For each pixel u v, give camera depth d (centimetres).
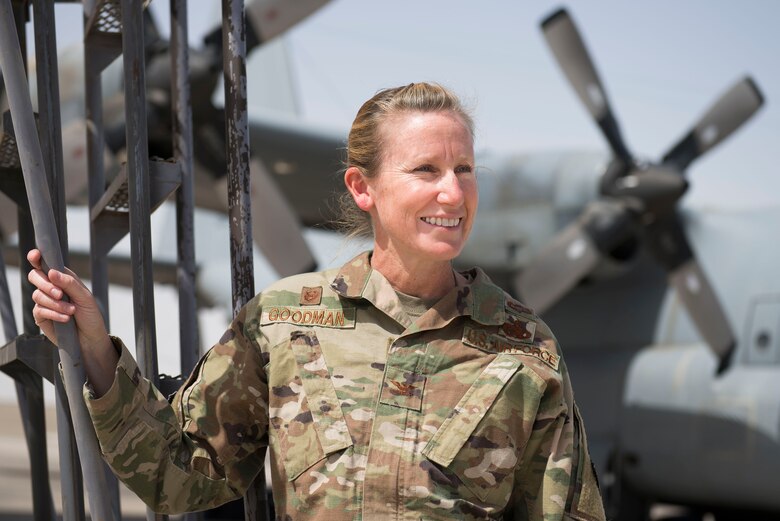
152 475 146
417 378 146
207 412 154
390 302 150
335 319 152
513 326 153
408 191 145
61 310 138
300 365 149
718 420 711
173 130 202
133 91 175
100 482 147
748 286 740
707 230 783
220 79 612
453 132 146
